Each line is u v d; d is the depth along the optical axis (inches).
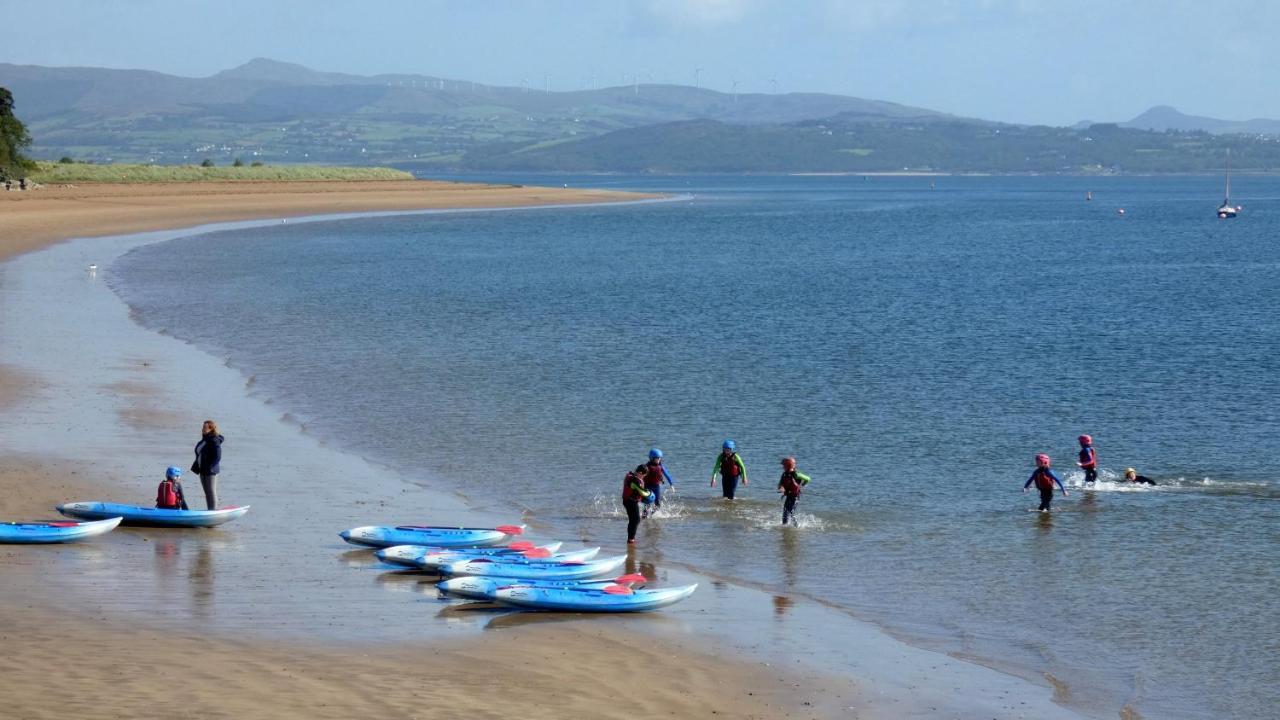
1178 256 4431.6
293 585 856.3
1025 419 1544.0
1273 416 1558.8
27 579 838.5
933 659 761.0
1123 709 691.4
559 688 663.8
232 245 4205.2
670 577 928.9
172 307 2546.8
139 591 821.9
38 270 3206.2
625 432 1453.0
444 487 1192.8
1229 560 982.4
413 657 705.6
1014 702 694.5
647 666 714.8
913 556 992.2
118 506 1007.0
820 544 1026.7
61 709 581.6
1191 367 1926.7
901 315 2600.9
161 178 7667.3
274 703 609.6
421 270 3479.3
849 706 671.8
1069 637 808.3
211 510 1006.4
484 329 2314.2
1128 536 1052.5
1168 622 837.8
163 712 585.6
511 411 1561.3
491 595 823.1
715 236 5428.2
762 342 2185.0
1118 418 1552.7
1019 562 976.3
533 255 4104.3
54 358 1835.6
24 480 1115.9
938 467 1302.9
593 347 2108.8
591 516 1106.7
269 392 1653.5
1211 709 695.1
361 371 1835.6
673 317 2532.0
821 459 1334.9
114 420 1412.4
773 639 784.9
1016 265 3983.8
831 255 4375.0
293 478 1196.5
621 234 5369.1
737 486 1218.6
